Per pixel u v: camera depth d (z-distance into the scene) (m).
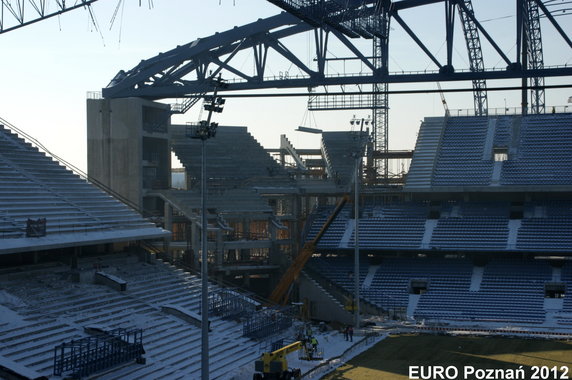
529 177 90.44
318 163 111.56
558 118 99.69
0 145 70.88
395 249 86.81
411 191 91.94
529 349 61.84
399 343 64.94
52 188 69.00
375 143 136.62
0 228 56.62
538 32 102.62
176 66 84.50
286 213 105.06
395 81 74.56
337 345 63.66
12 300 51.53
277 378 47.31
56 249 65.75
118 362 46.06
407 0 73.88
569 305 76.75
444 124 102.94
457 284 82.81
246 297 72.12
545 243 83.62
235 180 96.25
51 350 45.94
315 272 87.06
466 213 91.31
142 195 86.44
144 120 91.25
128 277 65.94
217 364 52.34
